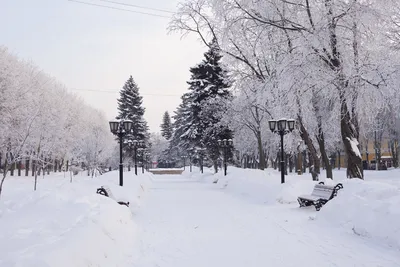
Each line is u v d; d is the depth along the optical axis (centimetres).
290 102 1537
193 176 4338
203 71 3788
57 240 486
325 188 1180
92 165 4803
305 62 1426
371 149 6594
